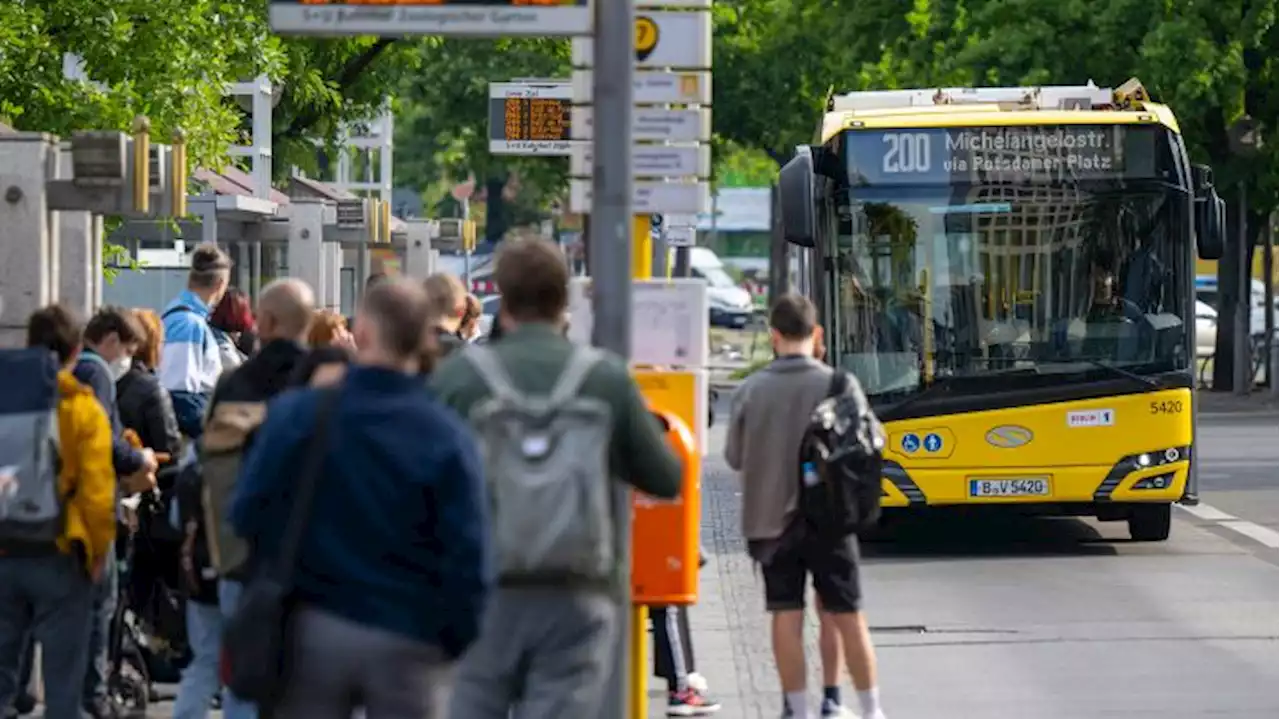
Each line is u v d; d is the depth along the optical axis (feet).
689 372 92.38
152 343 111.75
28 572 90.63
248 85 320.91
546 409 69.82
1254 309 491.72
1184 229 177.06
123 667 108.78
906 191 177.58
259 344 92.73
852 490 103.45
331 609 62.18
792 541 104.32
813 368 105.29
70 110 196.95
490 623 69.56
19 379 90.63
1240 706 114.62
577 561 69.41
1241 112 369.50
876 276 177.78
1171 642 135.95
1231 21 348.59
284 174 347.77
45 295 113.91
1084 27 358.02
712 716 112.27
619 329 79.66
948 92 192.13
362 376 63.57
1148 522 187.73
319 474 62.59
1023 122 177.58
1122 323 177.06
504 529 69.10
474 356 70.79
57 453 90.79
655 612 112.16
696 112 94.89
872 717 104.88
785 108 496.23
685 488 88.38
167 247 286.87
